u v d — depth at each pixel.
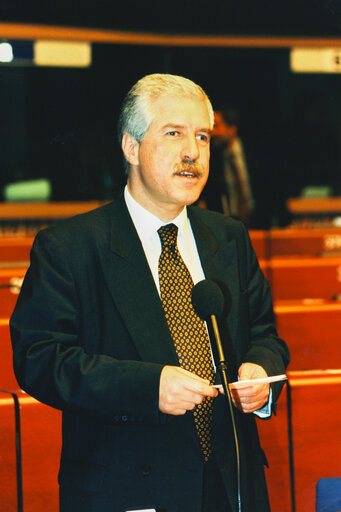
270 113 15.51
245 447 2.94
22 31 13.46
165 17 14.06
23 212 15.60
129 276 2.89
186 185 2.86
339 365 7.42
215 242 3.18
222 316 3.02
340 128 16.66
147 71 14.70
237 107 15.01
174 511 2.76
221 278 3.09
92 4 13.39
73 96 14.79
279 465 4.90
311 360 7.56
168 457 2.79
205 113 2.90
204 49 14.81
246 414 3.02
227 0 13.99
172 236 3.05
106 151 14.63
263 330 3.26
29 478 4.78
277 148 15.22
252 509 2.88
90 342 2.87
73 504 2.80
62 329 2.80
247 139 14.79
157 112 2.85
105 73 14.61
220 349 2.60
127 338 2.84
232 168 10.31
